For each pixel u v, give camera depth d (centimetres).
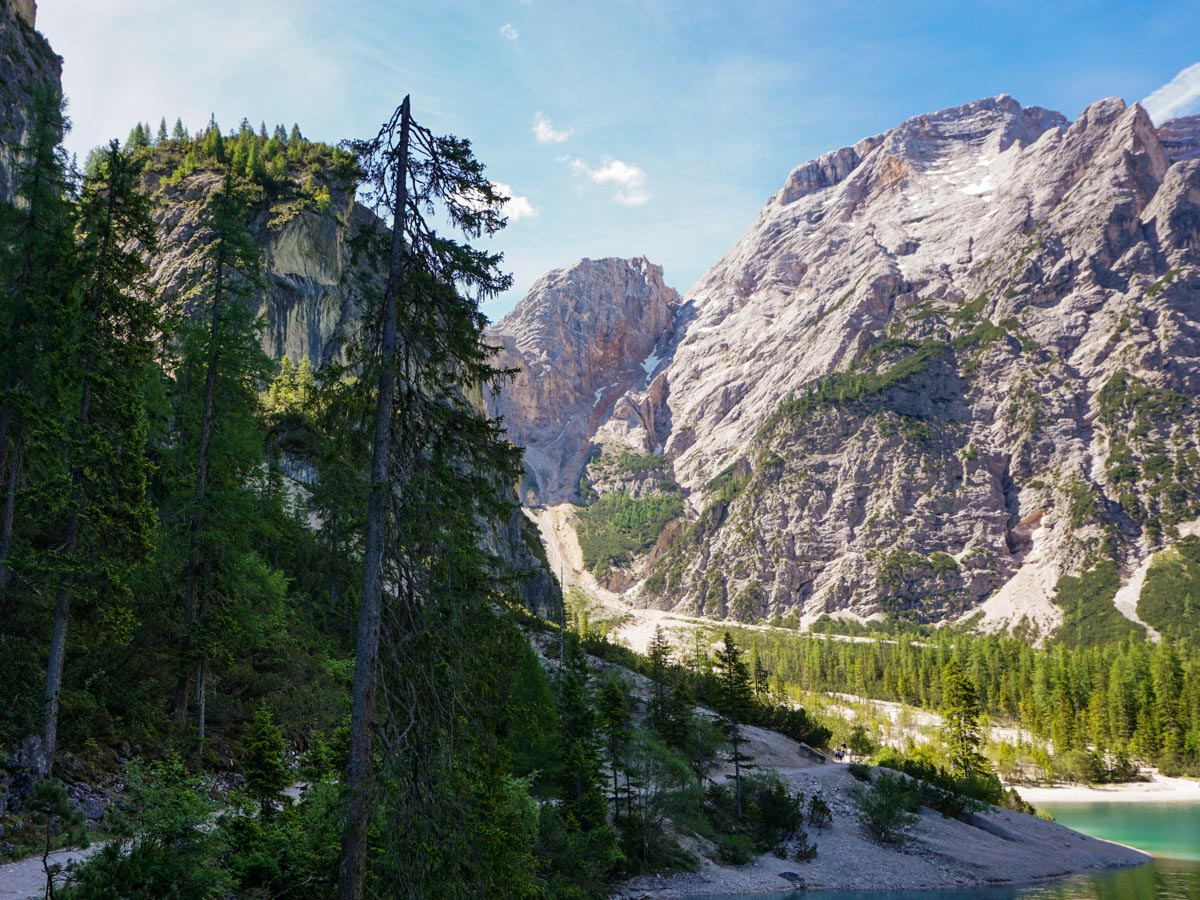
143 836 1644
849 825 6288
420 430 1694
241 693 3838
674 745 6575
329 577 5338
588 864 4006
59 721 2553
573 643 8131
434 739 1538
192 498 3253
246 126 14625
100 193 2839
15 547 2750
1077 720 14938
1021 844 6588
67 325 2586
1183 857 6944
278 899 1784
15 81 6078
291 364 9481
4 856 1841
